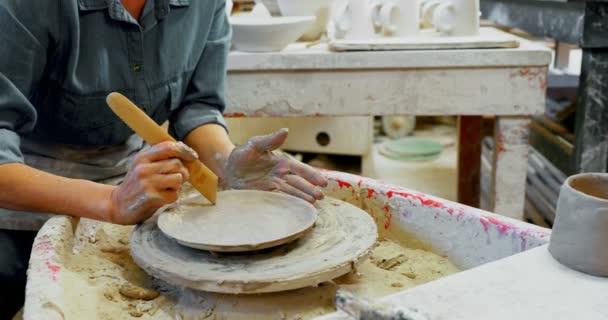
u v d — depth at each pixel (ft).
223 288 2.93
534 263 2.56
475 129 8.29
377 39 6.73
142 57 4.18
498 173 6.59
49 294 2.79
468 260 3.71
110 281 3.40
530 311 2.21
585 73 6.49
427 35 7.34
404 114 6.45
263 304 3.10
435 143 12.41
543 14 7.59
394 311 1.96
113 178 4.84
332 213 3.78
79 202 3.57
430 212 3.90
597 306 2.24
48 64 3.96
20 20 3.59
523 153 6.51
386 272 3.66
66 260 3.42
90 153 4.70
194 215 3.62
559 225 2.56
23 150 4.61
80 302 3.06
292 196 3.80
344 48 6.32
